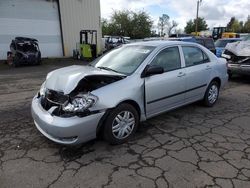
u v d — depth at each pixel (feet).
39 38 63.26
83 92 12.10
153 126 15.48
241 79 31.68
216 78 19.40
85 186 9.73
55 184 9.85
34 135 14.05
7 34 58.18
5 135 14.06
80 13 69.46
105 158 11.75
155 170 10.78
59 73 13.34
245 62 27.91
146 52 15.12
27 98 22.34
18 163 11.27
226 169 10.88
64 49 67.87
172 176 10.37
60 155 11.97
